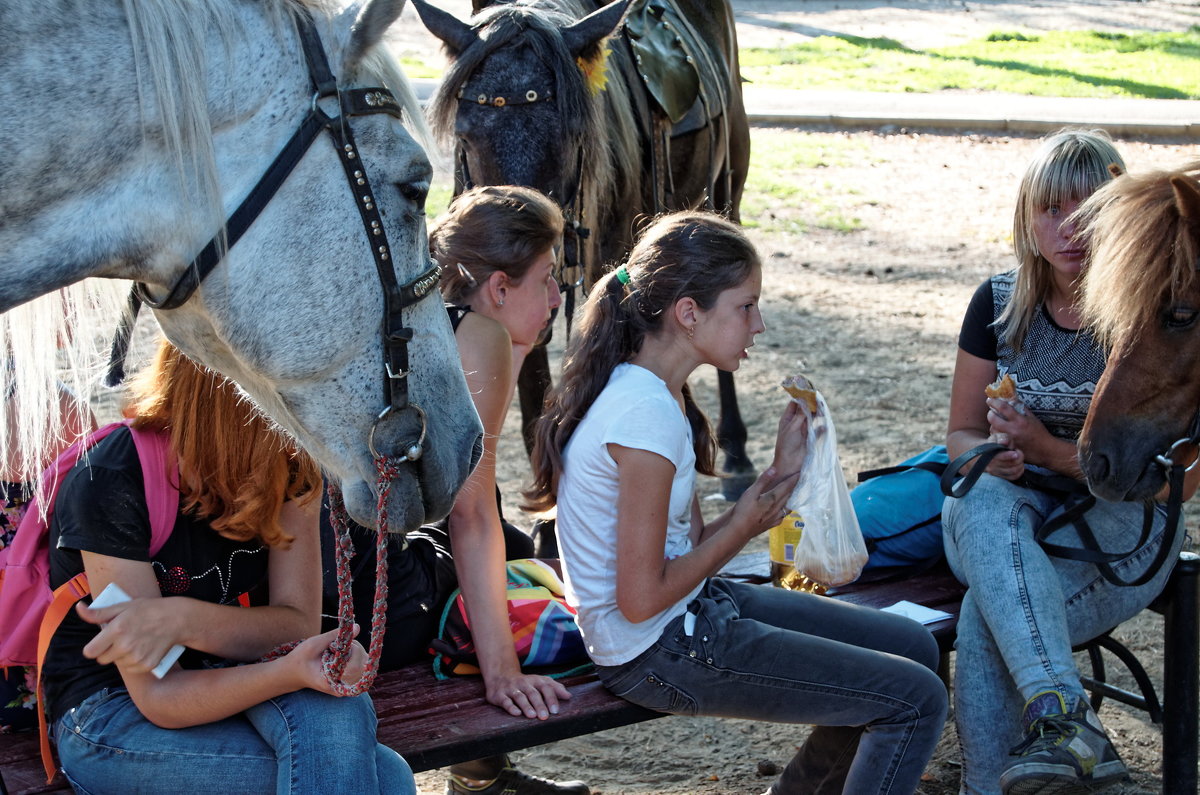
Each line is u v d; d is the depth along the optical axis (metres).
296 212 1.48
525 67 3.45
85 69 1.39
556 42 3.46
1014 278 2.48
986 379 2.52
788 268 7.39
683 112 4.27
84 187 1.40
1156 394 2.09
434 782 2.80
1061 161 2.27
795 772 2.24
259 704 1.71
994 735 2.22
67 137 1.38
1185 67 13.63
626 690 2.01
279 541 1.77
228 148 1.46
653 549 1.91
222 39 1.44
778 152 10.58
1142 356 2.08
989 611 2.18
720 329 2.01
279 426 1.64
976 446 2.32
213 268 1.47
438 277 1.62
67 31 1.38
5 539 1.87
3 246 1.38
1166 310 2.05
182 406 1.67
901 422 4.96
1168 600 2.37
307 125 1.48
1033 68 13.77
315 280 1.50
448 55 3.58
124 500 1.67
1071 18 18.05
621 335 2.05
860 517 2.58
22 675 1.90
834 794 2.20
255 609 1.76
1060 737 1.99
